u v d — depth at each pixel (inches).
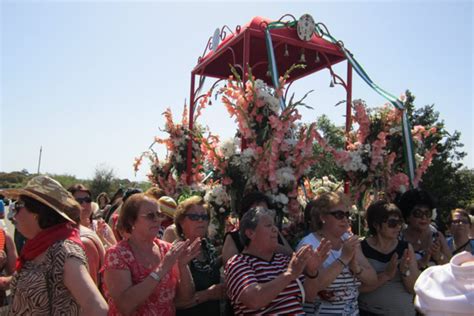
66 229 97.1
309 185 204.5
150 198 116.7
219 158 179.9
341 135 230.5
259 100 172.9
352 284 131.5
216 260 141.3
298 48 272.8
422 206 165.6
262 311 113.0
